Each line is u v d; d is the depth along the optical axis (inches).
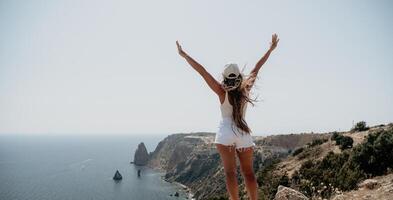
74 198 4001.0
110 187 4749.0
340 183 800.9
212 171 4547.2
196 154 5329.7
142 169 6953.7
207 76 165.6
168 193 4242.1
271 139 3873.0
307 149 1761.8
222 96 166.6
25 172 6422.2
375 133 880.9
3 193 4306.1
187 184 4803.2
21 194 4252.0
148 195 4131.4
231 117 165.0
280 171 1475.1
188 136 7106.3
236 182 160.9
